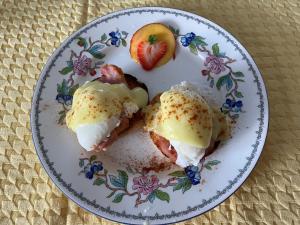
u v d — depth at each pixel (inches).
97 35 11.0
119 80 10.2
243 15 11.5
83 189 8.6
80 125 9.1
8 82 10.6
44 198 8.8
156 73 10.6
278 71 10.4
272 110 9.7
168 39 10.8
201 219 8.4
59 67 10.5
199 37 10.8
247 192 8.7
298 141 9.3
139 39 10.8
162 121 9.2
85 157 9.2
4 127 9.8
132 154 9.4
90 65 10.7
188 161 8.8
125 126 9.7
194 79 10.3
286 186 8.7
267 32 11.1
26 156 9.4
